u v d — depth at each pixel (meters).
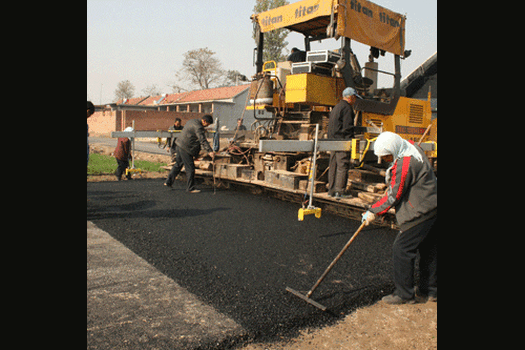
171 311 3.16
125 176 10.87
